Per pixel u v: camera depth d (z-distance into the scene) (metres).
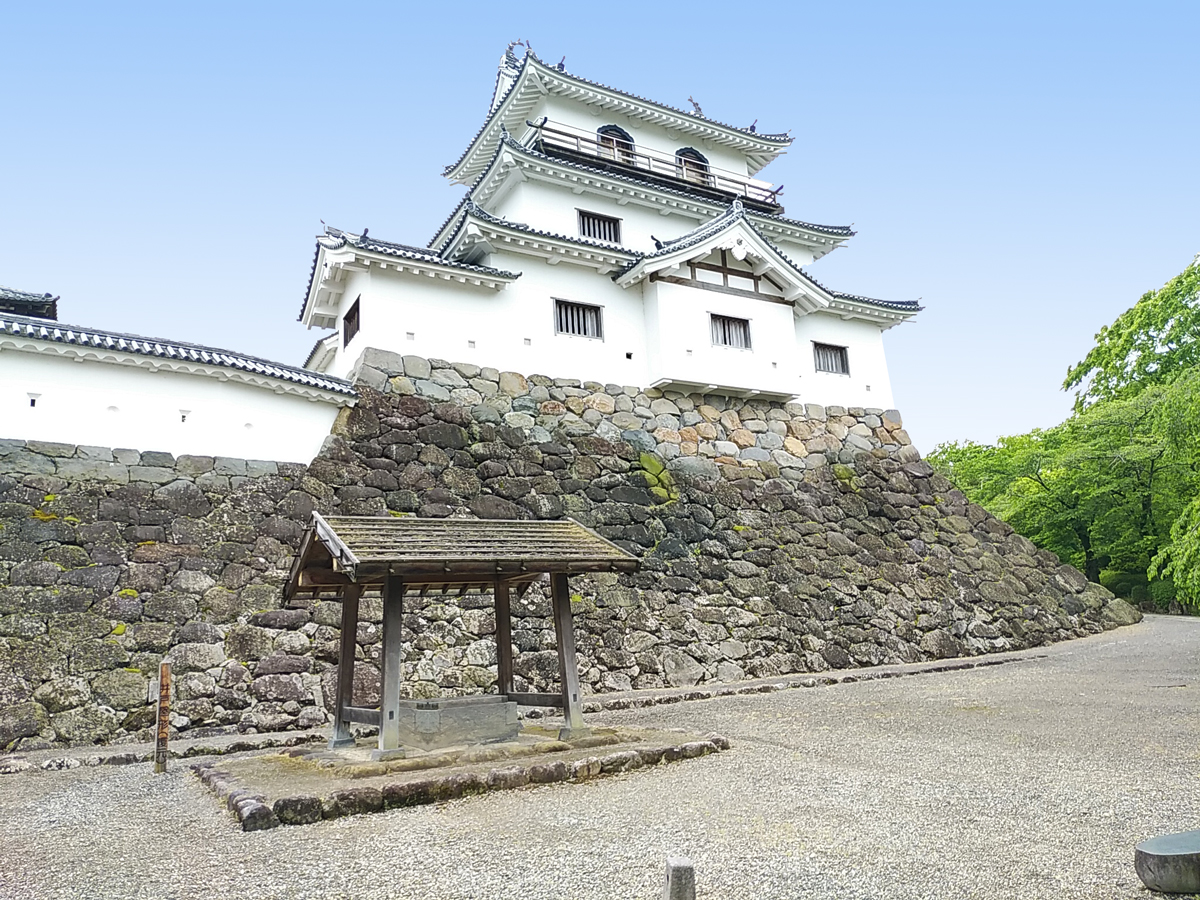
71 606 10.77
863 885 4.13
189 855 5.12
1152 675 12.40
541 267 18.34
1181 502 24.12
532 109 22.98
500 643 9.07
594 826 5.39
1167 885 3.81
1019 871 4.27
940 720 9.48
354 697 11.93
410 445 15.05
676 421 18.75
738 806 5.84
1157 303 27.20
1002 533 21.05
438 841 5.16
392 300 16.11
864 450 21.11
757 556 17.30
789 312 20.52
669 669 14.52
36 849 5.45
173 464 12.45
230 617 11.80
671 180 23.14
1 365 11.41
